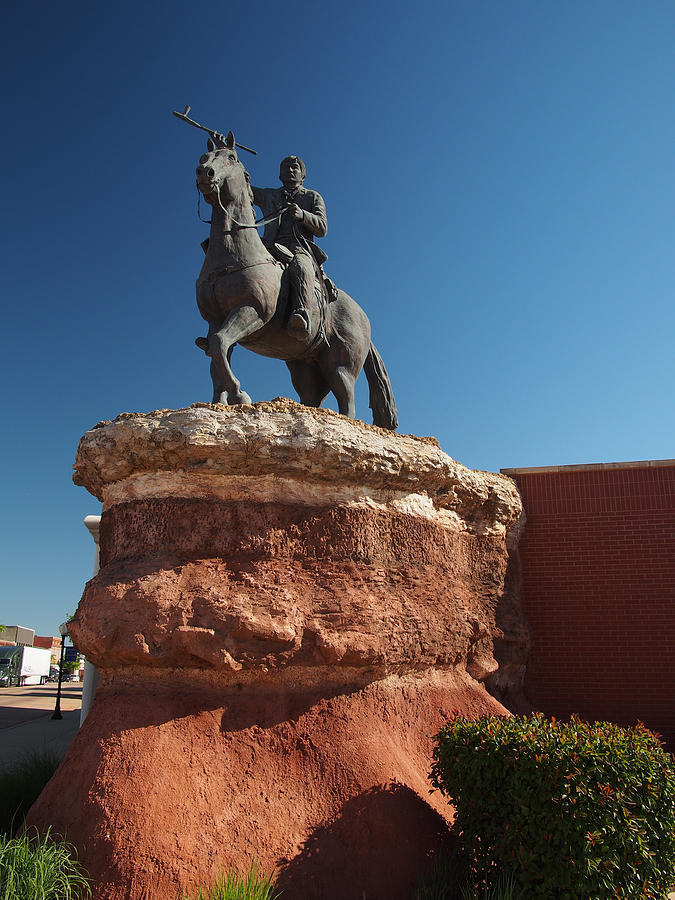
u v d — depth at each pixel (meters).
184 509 6.38
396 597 7.02
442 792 5.93
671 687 10.20
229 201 8.02
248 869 4.89
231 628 5.79
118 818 4.95
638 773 5.07
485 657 8.75
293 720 5.99
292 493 6.72
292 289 8.48
